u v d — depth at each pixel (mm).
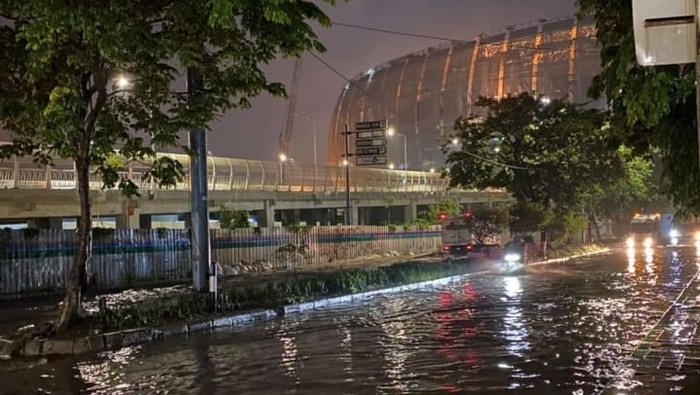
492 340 13492
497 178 43562
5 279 23547
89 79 14086
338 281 22969
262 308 18422
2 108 13406
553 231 44875
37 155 15023
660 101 6773
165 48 12055
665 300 19406
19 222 42156
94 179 36188
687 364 10344
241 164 49781
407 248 55125
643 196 64125
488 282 27422
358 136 59688
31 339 13742
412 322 16562
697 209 8328
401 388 9656
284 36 12398
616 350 12000
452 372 10602
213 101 13750
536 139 42094
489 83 130250
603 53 9570
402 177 71812
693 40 3412
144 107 14273
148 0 12375
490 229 41625
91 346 13656
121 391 10086
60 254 25453
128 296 23125
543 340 13305
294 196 55406
